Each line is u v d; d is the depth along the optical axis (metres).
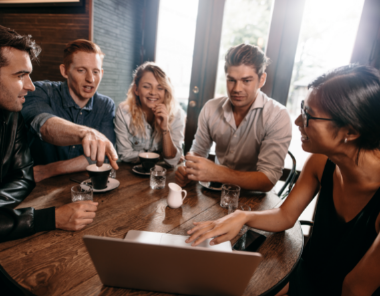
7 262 0.68
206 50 2.48
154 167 1.41
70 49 1.59
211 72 2.51
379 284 0.67
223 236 0.79
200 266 0.54
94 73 1.65
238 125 1.72
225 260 0.52
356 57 2.01
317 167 0.99
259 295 0.63
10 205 0.94
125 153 1.70
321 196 0.95
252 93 1.49
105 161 1.58
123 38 2.93
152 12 3.01
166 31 3.02
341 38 2.08
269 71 2.32
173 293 0.62
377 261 0.66
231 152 1.76
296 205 0.98
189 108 2.63
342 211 0.89
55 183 1.20
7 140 1.10
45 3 2.76
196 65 2.53
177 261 0.54
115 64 2.90
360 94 0.66
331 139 0.73
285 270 0.73
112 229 0.86
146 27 3.09
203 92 2.57
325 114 0.71
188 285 0.60
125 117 1.79
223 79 2.56
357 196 0.83
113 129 1.87
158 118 1.68
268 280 0.68
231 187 1.14
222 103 1.76
